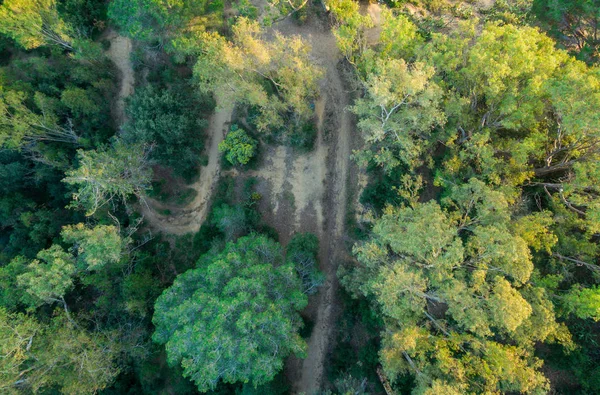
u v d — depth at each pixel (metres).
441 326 30.75
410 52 37.19
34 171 50.16
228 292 29.23
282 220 46.22
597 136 28.42
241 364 29.09
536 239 30.47
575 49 39.81
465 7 50.84
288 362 42.22
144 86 50.91
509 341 33.12
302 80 40.09
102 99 51.38
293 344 29.95
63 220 49.91
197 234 48.19
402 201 36.41
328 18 48.72
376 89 29.81
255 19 47.25
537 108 31.33
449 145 34.75
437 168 37.53
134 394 44.25
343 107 46.41
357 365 38.84
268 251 36.12
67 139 50.31
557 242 32.09
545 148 34.91
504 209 30.61
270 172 47.38
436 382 26.27
